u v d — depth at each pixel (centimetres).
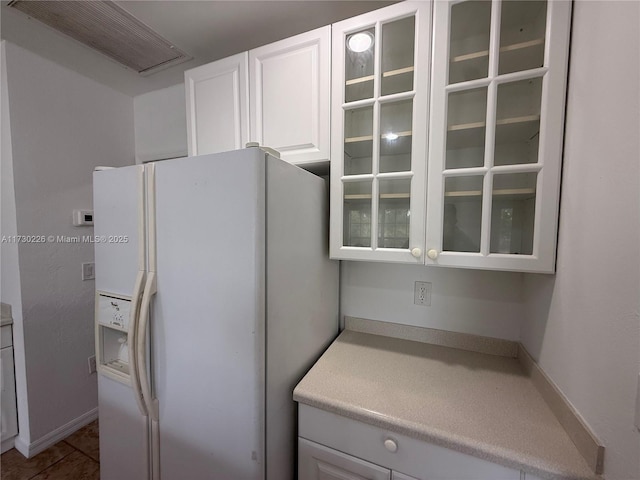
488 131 91
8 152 152
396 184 108
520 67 90
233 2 120
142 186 96
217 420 88
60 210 172
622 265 56
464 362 117
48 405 169
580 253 72
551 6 82
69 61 166
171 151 201
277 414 92
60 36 143
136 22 132
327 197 125
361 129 113
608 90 62
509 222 96
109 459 115
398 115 108
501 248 96
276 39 144
